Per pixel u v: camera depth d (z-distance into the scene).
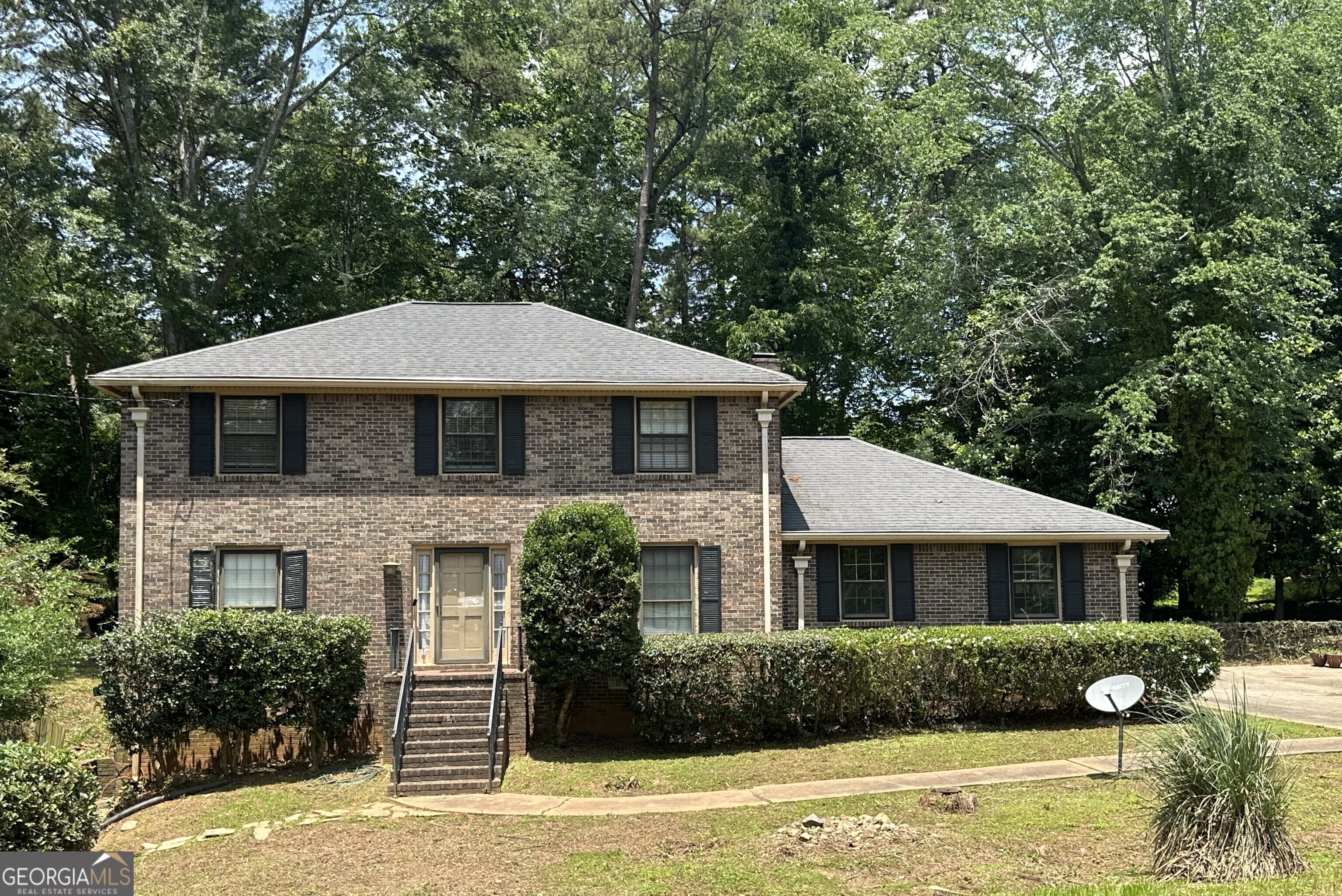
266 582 21.39
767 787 16.55
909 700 20.47
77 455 37.50
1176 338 33.81
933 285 37.62
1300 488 36.28
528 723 20.36
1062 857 12.33
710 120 44.00
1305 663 32.62
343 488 21.52
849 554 24.53
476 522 21.78
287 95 37.56
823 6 47.16
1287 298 31.94
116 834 16.12
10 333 32.62
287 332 23.36
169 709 18.66
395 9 39.69
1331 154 35.31
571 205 42.50
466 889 12.38
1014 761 17.52
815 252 42.41
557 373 22.33
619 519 19.66
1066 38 37.34
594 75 43.75
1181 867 11.29
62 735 19.97
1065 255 35.62
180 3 34.81
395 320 24.38
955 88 38.47
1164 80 36.75
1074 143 38.69
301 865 13.80
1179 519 35.16
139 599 20.84
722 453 22.72
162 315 33.94
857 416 46.47
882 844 12.98
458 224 45.03
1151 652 20.58
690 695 19.36
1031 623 24.77
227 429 21.47
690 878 12.14
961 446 37.09
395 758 17.28
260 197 38.00
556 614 19.02
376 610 21.34
